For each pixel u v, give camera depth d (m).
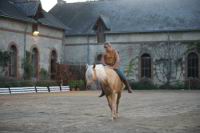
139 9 48.03
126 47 46.03
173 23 44.69
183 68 43.94
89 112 15.87
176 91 38.62
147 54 45.47
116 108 13.83
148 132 10.36
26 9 40.16
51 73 43.38
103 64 13.45
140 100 23.95
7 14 36.06
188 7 46.03
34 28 40.16
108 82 12.44
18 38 37.88
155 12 46.84
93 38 47.19
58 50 44.62
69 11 51.91
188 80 43.62
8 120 13.02
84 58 47.53
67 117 13.95
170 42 44.44
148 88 44.78
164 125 11.75
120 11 48.75
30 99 24.61
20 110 16.72
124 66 46.16
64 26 45.53
